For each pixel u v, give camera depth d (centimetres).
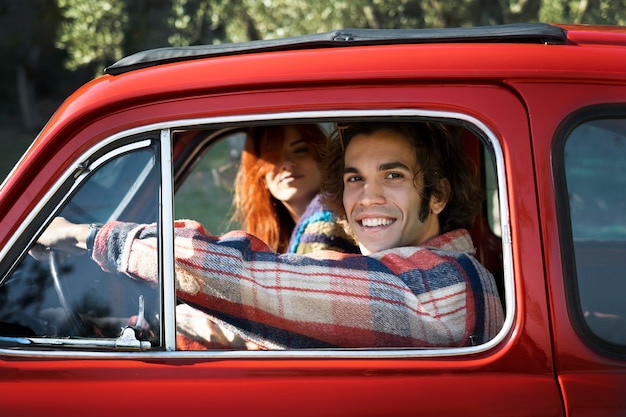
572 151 186
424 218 221
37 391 183
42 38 2059
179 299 207
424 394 180
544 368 181
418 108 186
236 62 192
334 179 238
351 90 187
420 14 1240
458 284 204
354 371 182
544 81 187
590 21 1058
